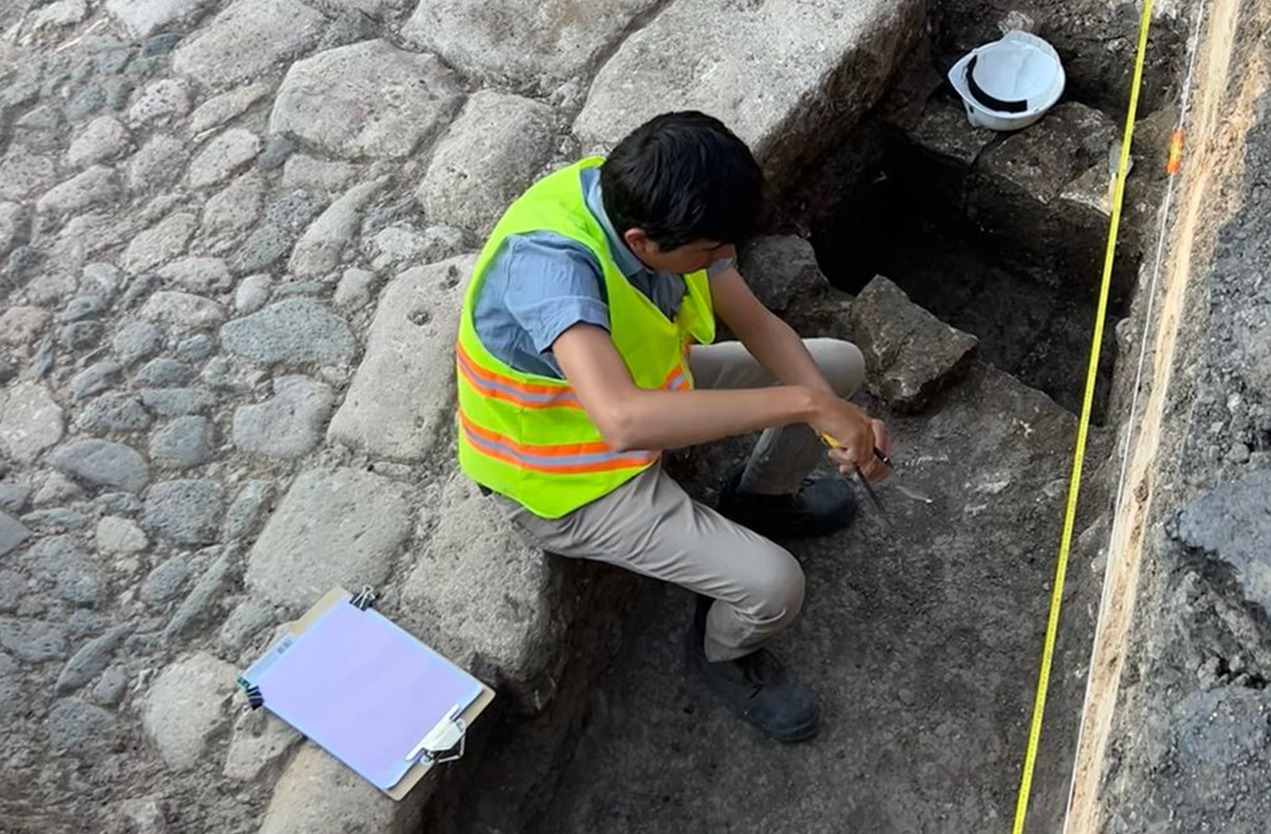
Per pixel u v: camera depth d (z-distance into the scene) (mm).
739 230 2156
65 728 2688
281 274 3414
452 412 3082
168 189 3639
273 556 2898
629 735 3008
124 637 2818
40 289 3447
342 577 2846
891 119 3850
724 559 2531
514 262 2301
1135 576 1965
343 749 2592
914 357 3320
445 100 3713
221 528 2971
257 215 3539
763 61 3568
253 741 2633
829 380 2820
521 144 3553
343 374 3211
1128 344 3236
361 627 2744
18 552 2963
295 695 2660
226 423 3150
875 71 3674
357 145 3637
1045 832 2695
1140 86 3795
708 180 2076
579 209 2322
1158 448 2074
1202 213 2324
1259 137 2139
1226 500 1700
